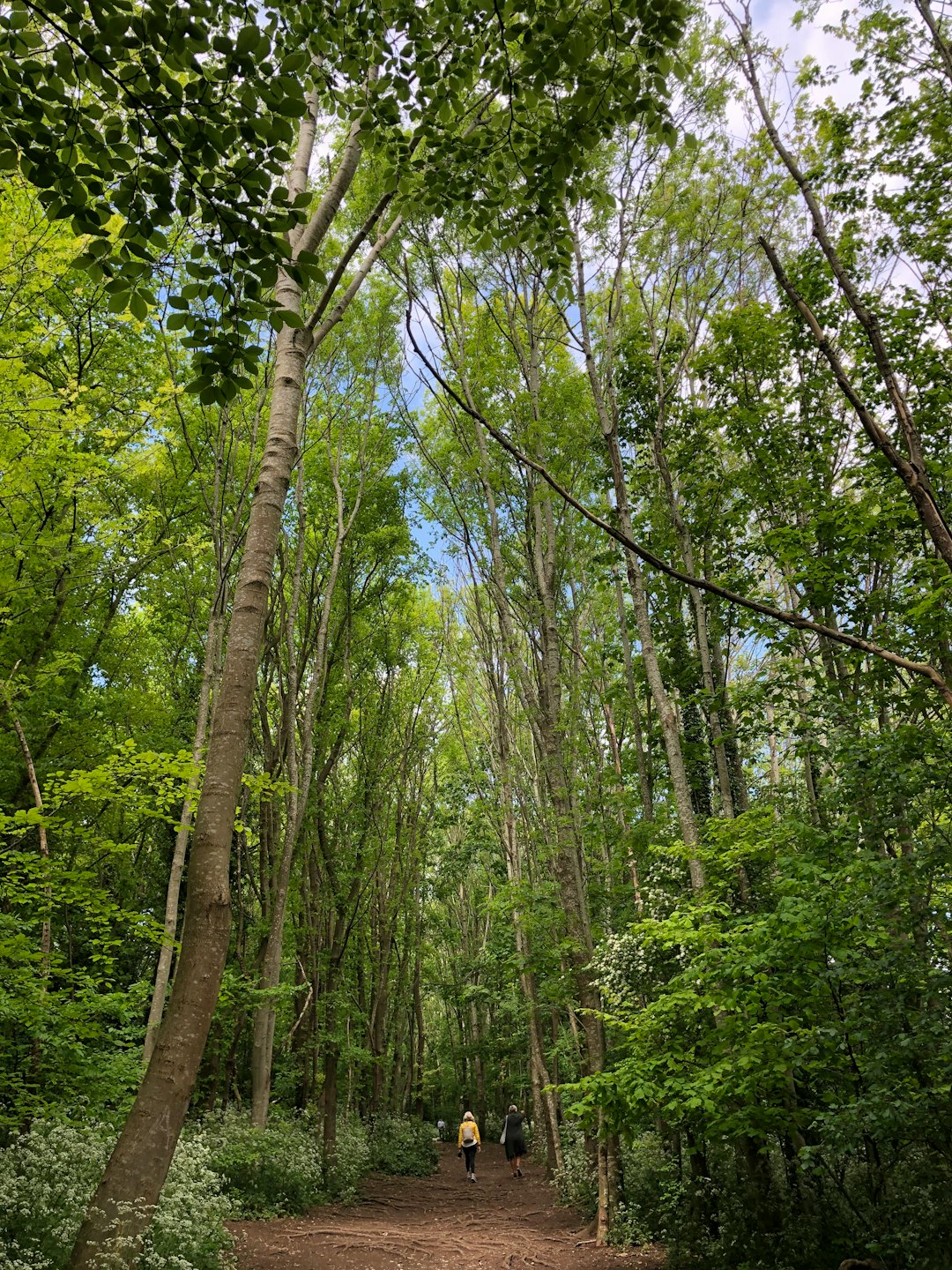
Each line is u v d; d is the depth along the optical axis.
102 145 3.00
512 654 12.58
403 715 21.39
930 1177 6.02
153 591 15.15
